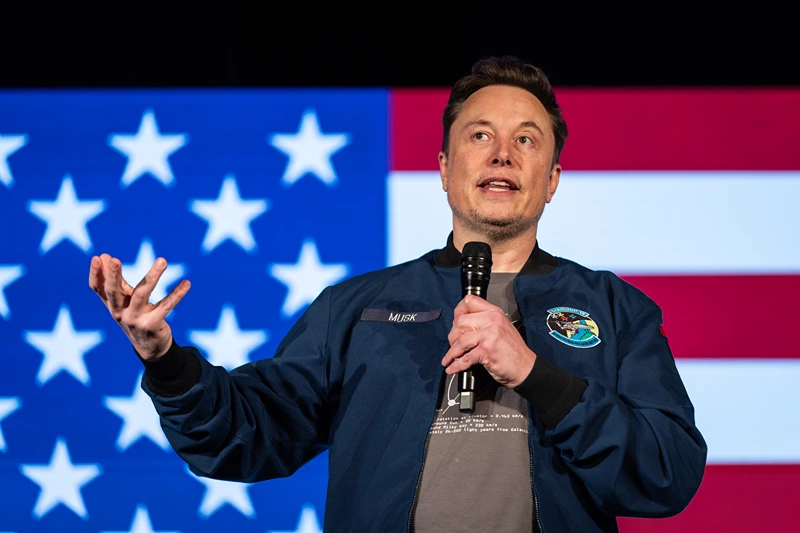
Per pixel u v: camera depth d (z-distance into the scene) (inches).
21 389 199.3
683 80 206.7
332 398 126.1
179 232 203.6
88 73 209.6
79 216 204.2
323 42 210.8
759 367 197.0
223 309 201.2
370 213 203.9
